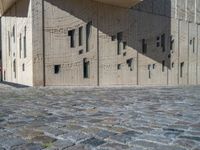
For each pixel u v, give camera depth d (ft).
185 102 26.99
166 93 37.27
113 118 18.56
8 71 83.97
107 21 70.13
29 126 16.17
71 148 11.82
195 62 109.29
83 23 64.80
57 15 60.23
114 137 13.56
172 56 94.68
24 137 13.65
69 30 62.34
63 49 61.52
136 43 78.89
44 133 14.42
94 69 67.67
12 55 77.92
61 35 61.11
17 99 30.96
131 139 13.20
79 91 42.45
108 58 70.85
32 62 57.88
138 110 22.03
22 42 66.08
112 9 71.20
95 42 67.51
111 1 67.36
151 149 11.69
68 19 61.98
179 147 11.96
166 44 91.04
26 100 29.89
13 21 75.05
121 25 73.82
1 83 69.51
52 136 13.79
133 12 77.25
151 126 16.03
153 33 84.84
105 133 14.35
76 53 63.87
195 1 108.06
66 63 62.13
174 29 95.14
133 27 77.51
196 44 109.60
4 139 13.30
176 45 96.84
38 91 42.78
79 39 64.39
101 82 69.41
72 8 62.54
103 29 69.21
